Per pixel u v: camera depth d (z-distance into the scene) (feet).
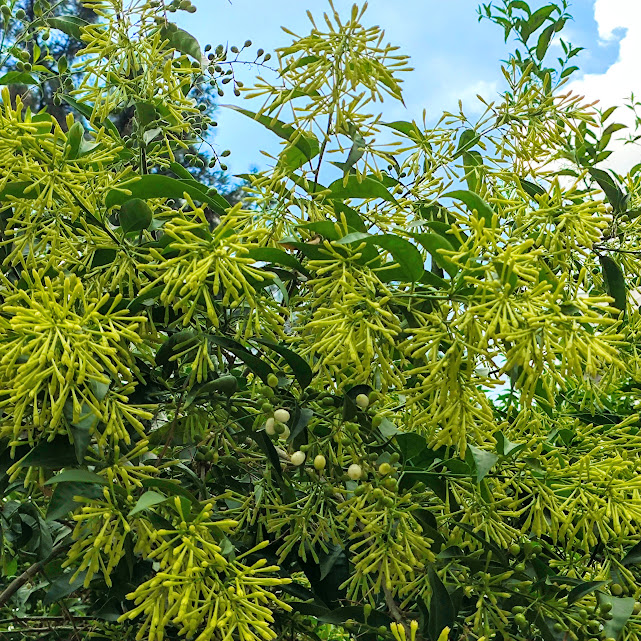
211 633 4.04
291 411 5.81
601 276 7.79
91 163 5.56
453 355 4.63
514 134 7.07
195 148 8.30
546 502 5.77
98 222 5.47
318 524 5.86
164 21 7.17
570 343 4.32
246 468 6.99
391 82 5.16
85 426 4.83
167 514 4.79
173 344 5.49
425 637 5.91
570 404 8.23
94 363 4.34
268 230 4.94
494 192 7.18
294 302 6.00
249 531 6.68
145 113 6.81
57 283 5.27
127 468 4.79
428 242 4.91
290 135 5.70
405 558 5.55
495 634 6.03
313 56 5.31
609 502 5.65
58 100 7.51
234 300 4.88
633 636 5.65
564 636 5.71
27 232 5.29
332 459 5.90
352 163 5.49
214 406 6.04
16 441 4.75
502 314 4.51
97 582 6.83
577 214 5.36
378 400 5.75
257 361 5.46
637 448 6.30
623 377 7.60
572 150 7.95
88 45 6.71
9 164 5.03
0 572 8.46
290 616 6.59
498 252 4.62
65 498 4.68
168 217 6.07
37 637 8.99
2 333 4.51
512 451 5.67
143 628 4.27
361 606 6.13
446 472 5.73
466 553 6.50
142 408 5.61
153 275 5.29
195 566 4.33
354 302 4.71
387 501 5.22
